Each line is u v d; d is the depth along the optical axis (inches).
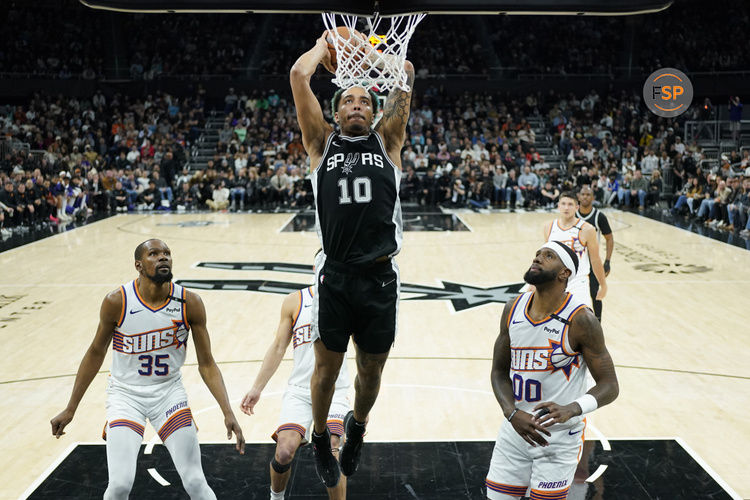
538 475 147.4
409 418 240.2
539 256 142.9
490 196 839.7
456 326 349.7
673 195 820.6
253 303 394.9
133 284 161.3
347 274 117.1
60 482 196.5
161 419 163.0
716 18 1075.3
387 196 117.1
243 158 888.3
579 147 930.7
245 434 228.2
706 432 229.3
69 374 285.3
